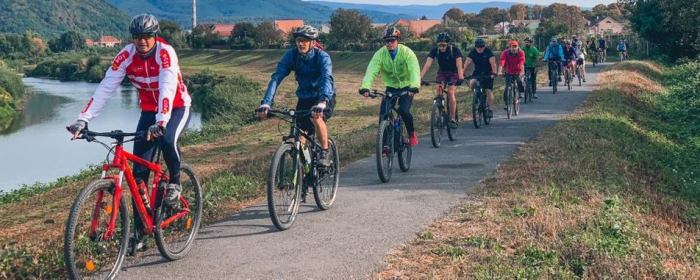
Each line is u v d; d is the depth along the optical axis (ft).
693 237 23.09
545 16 554.05
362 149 37.96
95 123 144.97
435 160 32.91
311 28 21.16
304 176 22.13
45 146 113.70
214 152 70.54
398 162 29.73
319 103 20.43
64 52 579.89
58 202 42.50
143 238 17.29
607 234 19.80
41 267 18.39
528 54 61.67
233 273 17.24
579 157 31.17
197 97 202.69
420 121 50.98
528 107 57.41
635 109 62.95
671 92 85.35
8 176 85.71
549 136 38.91
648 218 23.39
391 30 28.48
